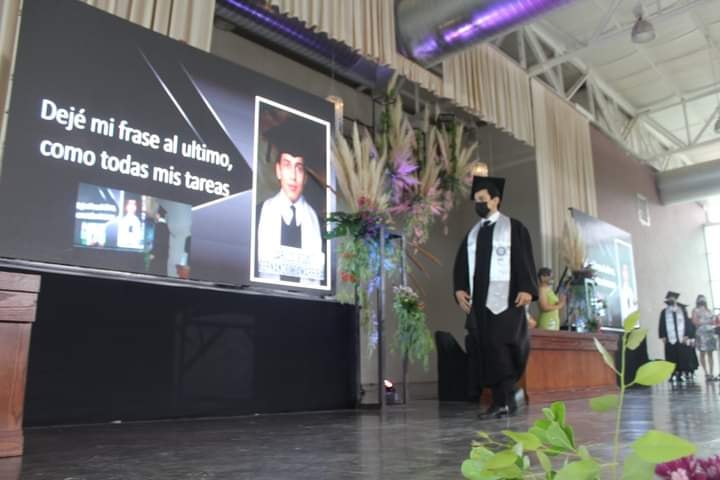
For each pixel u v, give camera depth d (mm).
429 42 5902
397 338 5184
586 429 2609
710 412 3582
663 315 10305
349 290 4703
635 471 450
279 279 4152
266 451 2039
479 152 9406
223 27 6457
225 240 3852
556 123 9227
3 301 1917
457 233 9422
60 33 3262
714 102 11961
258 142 4199
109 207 3299
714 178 12297
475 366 3623
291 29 5789
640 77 10789
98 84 3371
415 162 6051
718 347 10641
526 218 8797
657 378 478
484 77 7434
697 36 9531
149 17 4062
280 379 4090
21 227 2949
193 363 3582
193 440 2395
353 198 4672
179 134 3713
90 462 1796
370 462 1758
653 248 12547
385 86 6789
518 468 509
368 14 5691
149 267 3422
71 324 3090
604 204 10578
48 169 3090
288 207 4312
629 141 12297
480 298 3535
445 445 2168
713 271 15719
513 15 5441
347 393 4609
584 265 8219
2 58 3213
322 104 4773
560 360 5879
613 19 8695
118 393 3225
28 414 2896
